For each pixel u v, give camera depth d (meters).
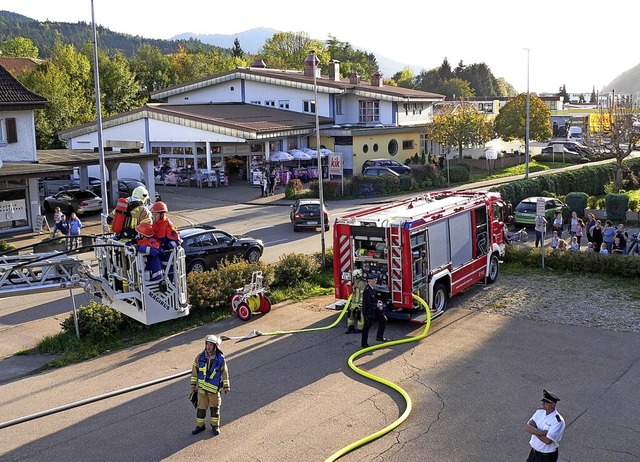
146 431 11.16
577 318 17.00
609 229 24.67
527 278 21.31
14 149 34.09
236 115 50.53
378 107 56.25
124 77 71.62
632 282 20.42
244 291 17.80
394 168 49.62
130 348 15.68
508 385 12.84
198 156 47.50
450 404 12.00
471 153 66.88
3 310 18.92
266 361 14.52
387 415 11.59
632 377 13.16
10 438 11.05
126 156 38.34
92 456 10.33
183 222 33.78
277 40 113.06
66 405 12.30
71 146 50.78
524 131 66.88
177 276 9.88
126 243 9.85
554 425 8.49
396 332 16.34
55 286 9.80
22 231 31.64
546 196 39.19
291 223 33.44
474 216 19.22
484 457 10.04
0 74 34.50
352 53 139.62
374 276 16.81
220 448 10.47
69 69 66.69
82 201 36.12
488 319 17.12
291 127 48.25
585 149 70.50
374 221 16.44
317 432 10.96
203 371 10.86
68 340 15.70
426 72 155.12
